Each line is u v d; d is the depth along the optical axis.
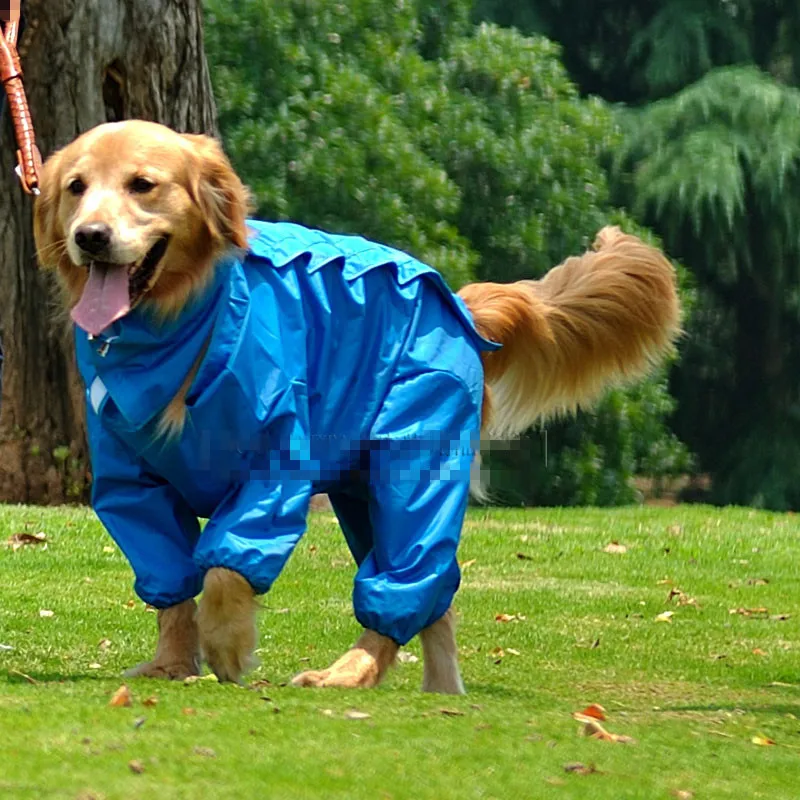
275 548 6.89
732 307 37.66
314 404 7.25
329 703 6.63
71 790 4.91
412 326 7.62
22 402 17.38
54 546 13.73
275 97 26.62
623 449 30.12
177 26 16.39
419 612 7.37
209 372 6.88
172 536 7.17
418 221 26.92
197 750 5.50
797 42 37.91
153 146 7.08
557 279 9.10
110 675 8.37
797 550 16.55
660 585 13.81
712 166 33.22
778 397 37.00
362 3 27.98
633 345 9.09
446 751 5.80
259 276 7.15
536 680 9.27
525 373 8.93
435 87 29.06
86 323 6.85
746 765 6.10
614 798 5.36
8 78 7.98
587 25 39.34
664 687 9.17
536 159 29.52
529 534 16.84
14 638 9.75
